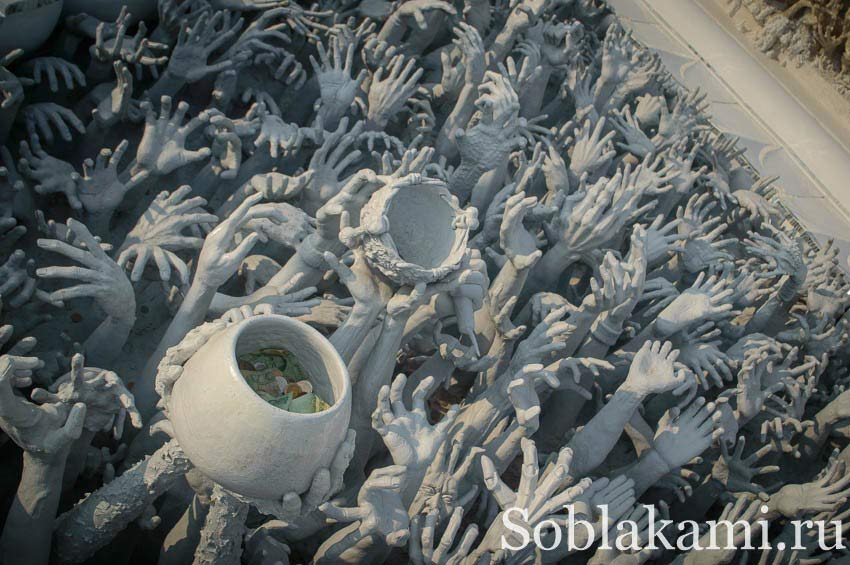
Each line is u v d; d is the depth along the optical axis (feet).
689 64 10.74
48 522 3.60
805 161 9.89
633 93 8.73
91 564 4.26
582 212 5.57
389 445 3.71
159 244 4.66
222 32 6.22
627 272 5.16
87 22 5.96
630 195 5.57
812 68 11.09
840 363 7.08
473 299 4.31
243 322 3.07
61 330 4.85
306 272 4.69
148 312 5.18
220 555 3.63
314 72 6.62
